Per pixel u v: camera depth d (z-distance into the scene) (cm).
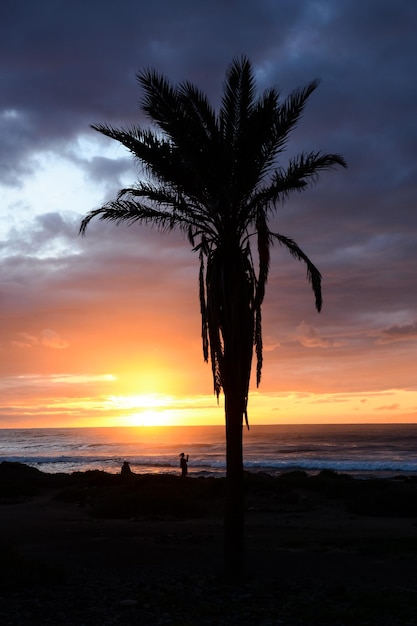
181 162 1323
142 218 1359
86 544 1767
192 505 2547
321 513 2602
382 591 1118
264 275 1278
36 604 990
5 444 15862
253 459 8662
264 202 1323
